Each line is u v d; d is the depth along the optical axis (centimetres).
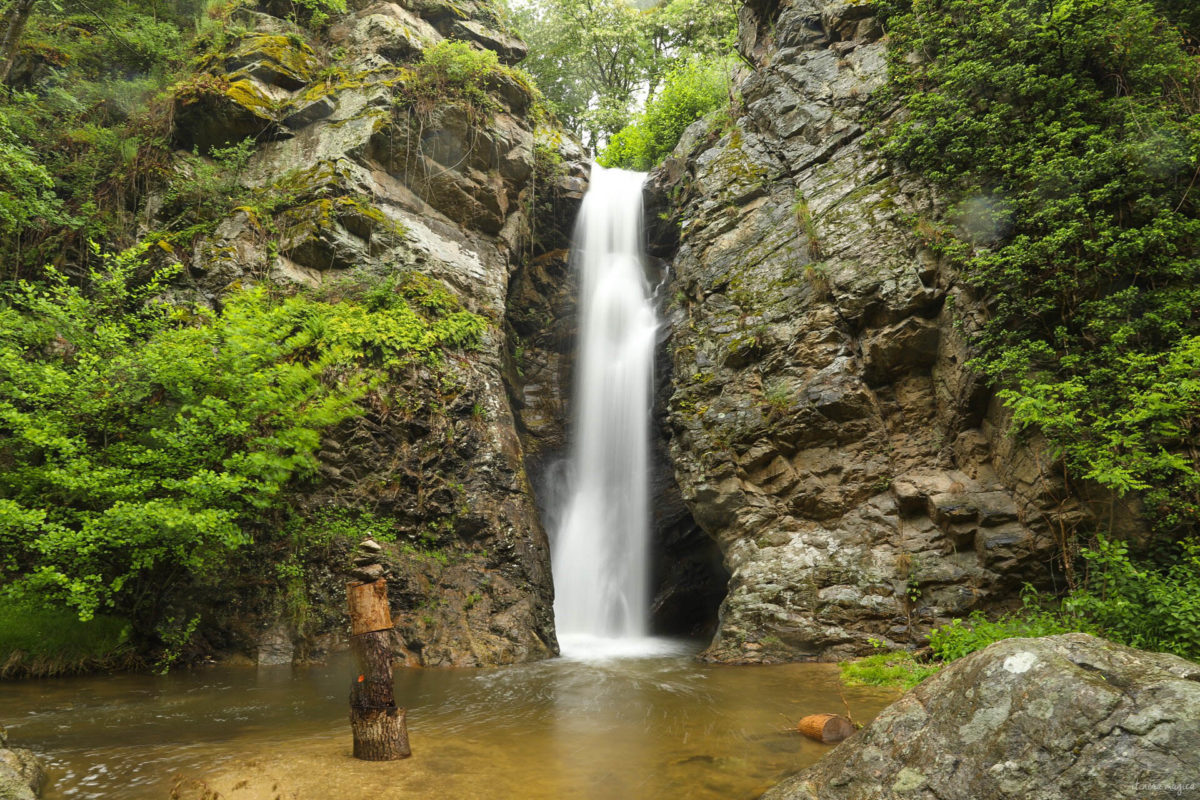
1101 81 1120
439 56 1702
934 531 1119
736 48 1948
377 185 1570
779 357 1296
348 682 950
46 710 770
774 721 705
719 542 1320
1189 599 778
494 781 518
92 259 1437
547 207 1959
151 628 1080
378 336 1339
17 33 1466
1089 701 358
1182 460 869
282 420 1074
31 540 977
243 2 1786
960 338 1142
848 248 1284
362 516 1241
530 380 1900
